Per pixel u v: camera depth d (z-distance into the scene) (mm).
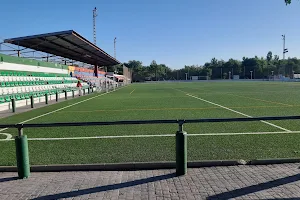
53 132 8742
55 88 25844
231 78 105750
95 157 5902
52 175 4902
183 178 4594
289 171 4777
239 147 6434
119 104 18562
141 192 4074
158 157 5812
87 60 48344
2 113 14461
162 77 110750
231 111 13438
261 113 12500
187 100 20391
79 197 3955
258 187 4148
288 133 7840
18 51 24797
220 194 3939
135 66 136375
